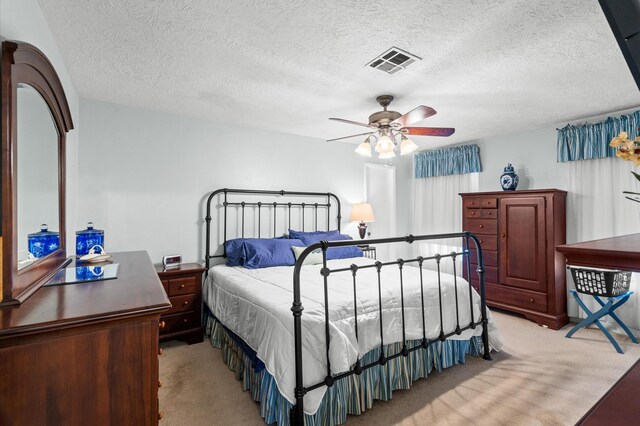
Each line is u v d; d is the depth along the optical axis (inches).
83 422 35.3
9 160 39.9
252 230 147.4
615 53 79.7
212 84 100.6
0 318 34.2
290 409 65.1
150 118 124.6
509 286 142.8
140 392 38.5
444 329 91.1
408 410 75.0
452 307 94.2
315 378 65.2
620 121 121.6
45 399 33.5
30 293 43.1
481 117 132.6
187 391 83.2
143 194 122.8
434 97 109.9
